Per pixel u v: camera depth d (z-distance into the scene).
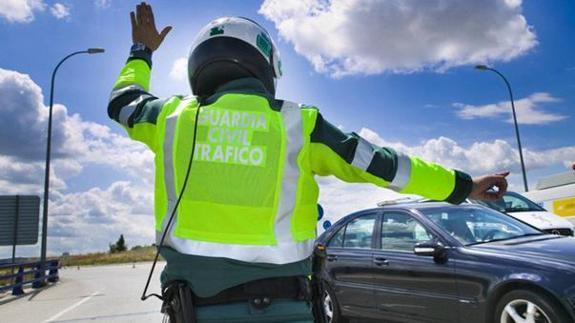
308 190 1.74
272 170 1.68
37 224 19.19
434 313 5.22
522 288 4.47
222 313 1.59
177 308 1.63
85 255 40.44
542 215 9.57
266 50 1.97
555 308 4.18
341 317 6.54
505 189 1.81
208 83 1.93
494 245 5.06
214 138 1.72
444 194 1.74
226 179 1.67
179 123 1.76
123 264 34.47
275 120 1.74
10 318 9.36
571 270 4.24
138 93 1.95
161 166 1.75
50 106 20.11
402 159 1.71
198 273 1.62
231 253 1.61
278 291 1.64
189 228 1.65
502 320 4.57
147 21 2.18
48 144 19.72
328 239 7.03
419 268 5.45
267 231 1.65
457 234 5.50
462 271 4.99
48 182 19.56
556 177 12.59
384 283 5.87
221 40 1.90
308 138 1.72
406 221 6.00
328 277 6.65
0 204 18.78
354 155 1.69
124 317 8.73
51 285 17.25
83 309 10.06
